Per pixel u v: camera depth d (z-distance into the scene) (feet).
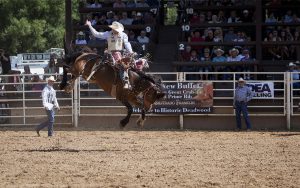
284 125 128.36
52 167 68.95
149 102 84.58
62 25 263.08
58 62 90.74
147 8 160.86
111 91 84.23
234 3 160.66
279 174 64.90
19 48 249.34
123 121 84.38
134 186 57.77
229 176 63.46
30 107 128.26
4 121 133.18
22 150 85.81
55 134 114.83
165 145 92.68
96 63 83.51
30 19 248.32
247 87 123.54
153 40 153.48
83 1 167.32
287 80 126.72
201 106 127.75
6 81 134.31
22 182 59.77
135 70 84.23
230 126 128.67
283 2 156.56
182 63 140.05
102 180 60.80
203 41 148.56
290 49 149.38
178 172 65.72
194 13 155.43
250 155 80.18
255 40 154.51
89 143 96.02
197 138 105.70
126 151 84.33
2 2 240.12
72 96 129.90
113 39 84.28
